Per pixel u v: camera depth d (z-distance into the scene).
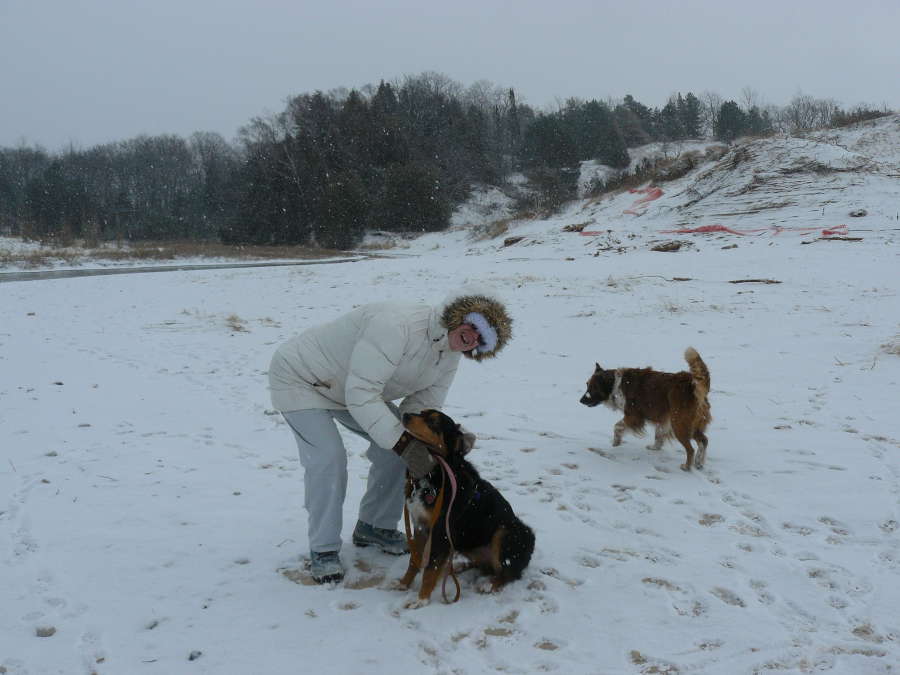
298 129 74.69
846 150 34.53
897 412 6.95
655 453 6.18
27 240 48.88
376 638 3.29
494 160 78.06
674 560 4.09
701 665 3.04
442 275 21.36
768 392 7.95
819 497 4.98
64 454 6.24
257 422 7.39
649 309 13.74
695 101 96.19
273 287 20.64
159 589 3.77
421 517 3.68
